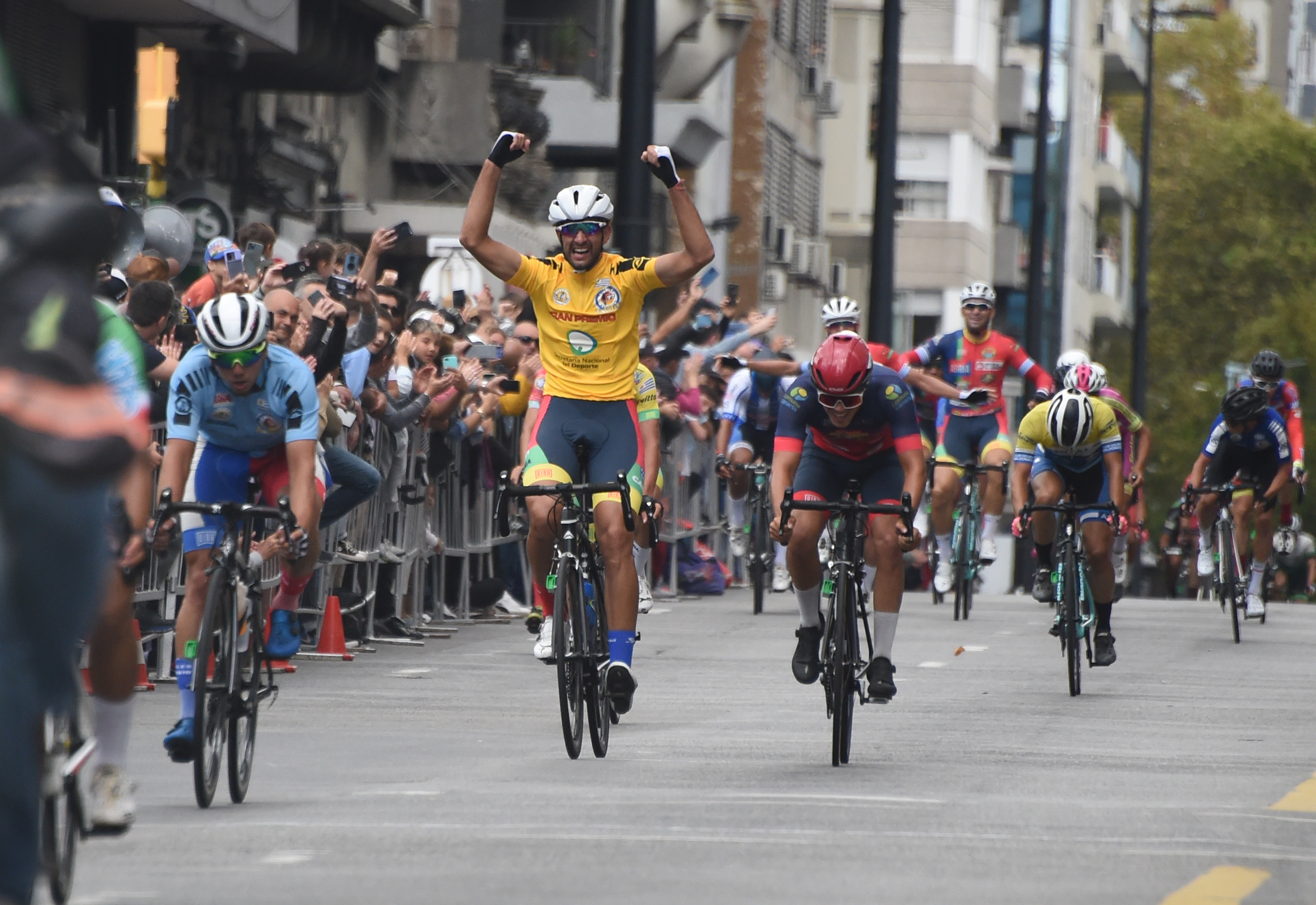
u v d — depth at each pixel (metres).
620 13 99.94
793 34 129.62
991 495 53.38
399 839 20.06
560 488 27.02
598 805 22.42
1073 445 40.84
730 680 37.03
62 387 11.91
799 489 28.80
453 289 52.91
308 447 25.16
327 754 26.81
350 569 41.41
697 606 55.16
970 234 157.00
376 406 39.66
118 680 19.06
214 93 66.00
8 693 11.78
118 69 58.03
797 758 26.73
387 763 26.00
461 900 16.97
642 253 52.44
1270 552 53.38
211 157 65.69
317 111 77.62
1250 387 52.72
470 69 85.31
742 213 119.62
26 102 12.97
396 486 41.44
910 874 18.41
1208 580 69.06
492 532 48.47
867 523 28.42
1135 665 41.09
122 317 18.02
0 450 11.77
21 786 11.82
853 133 160.38
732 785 24.12
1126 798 23.41
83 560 11.98
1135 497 54.44
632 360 29.11
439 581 45.84
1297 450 54.78
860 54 159.75
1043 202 108.94
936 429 55.81
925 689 35.75
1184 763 26.67
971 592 52.00
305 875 18.11
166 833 20.39
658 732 29.66
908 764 26.17
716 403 60.72
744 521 56.81
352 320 39.69
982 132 160.50
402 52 85.62
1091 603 36.75
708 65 104.19
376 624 42.31
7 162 12.49
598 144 95.25
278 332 35.56
